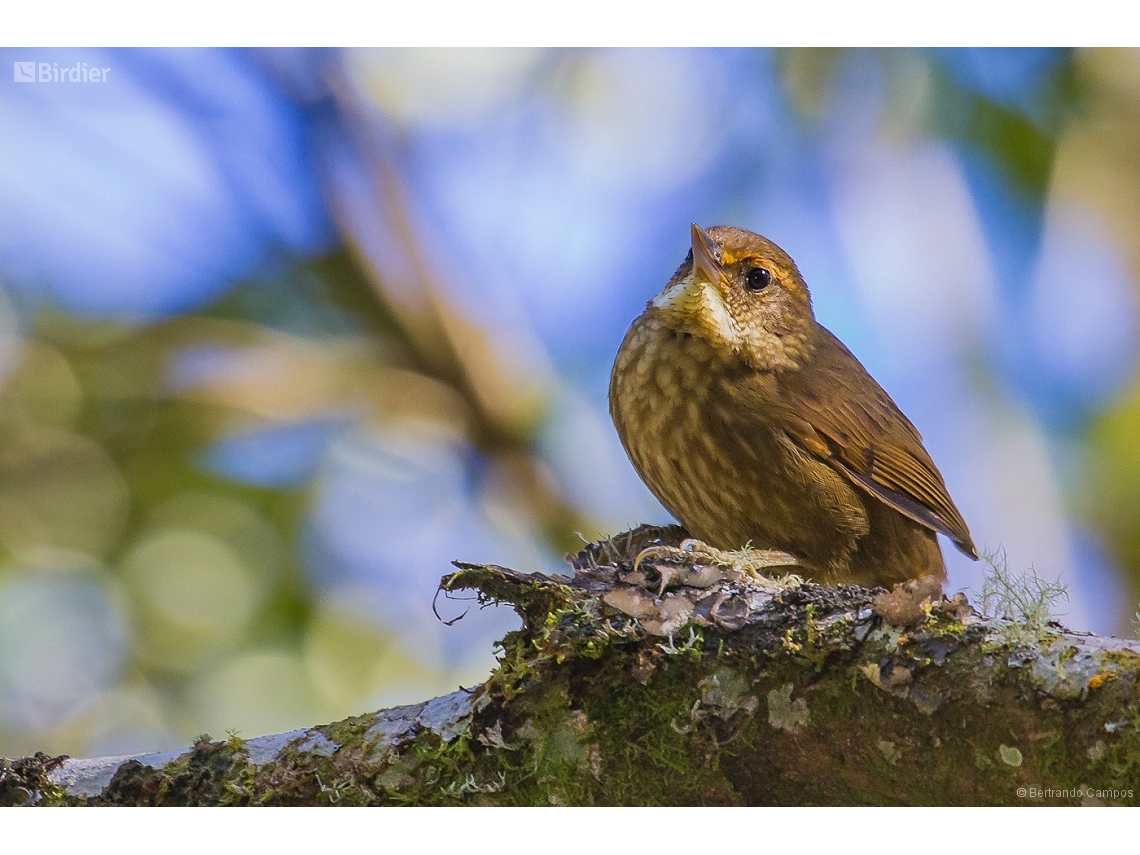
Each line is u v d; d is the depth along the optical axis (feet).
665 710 17.58
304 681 33.73
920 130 39.17
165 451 35.53
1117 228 39.34
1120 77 38.42
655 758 17.67
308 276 38.78
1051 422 38.63
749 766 17.46
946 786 16.43
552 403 39.50
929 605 16.76
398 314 38.45
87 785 19.62
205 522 34.81
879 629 16.83
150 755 19.98
